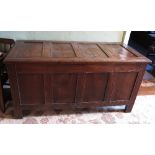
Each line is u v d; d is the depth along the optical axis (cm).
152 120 192
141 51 396
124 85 180
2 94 176
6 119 177
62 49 176
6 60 142
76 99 178
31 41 191
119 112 203
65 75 161
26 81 159
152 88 258
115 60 159
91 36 212
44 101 173
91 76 166
